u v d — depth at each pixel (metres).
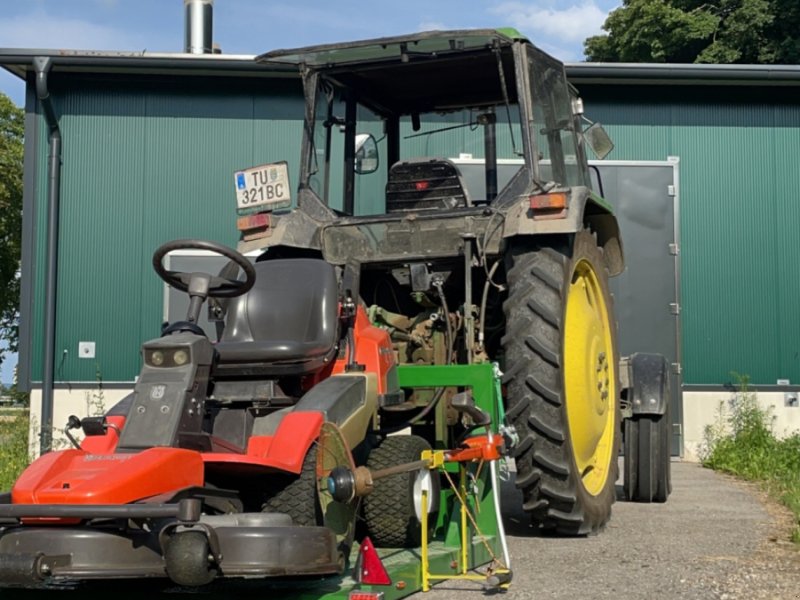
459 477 5.00
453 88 6.43
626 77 12.03
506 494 8.17
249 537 3.40
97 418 4.11
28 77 12.43
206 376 4.07
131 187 12.46
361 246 5.87
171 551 3.28
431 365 5.45
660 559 5.34
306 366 4.54
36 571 3.30
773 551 5.60
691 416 12.12
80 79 12.46
